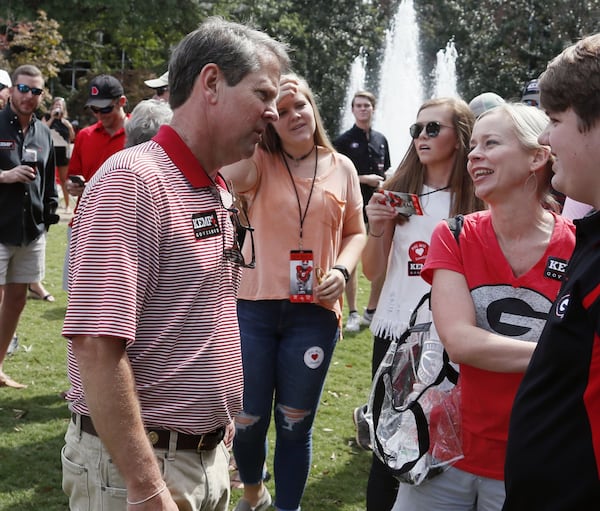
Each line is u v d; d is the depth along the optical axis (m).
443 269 2.56
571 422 1.70
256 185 3.58
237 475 4.35
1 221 5.44
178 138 2.18
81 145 5.98
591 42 1.74
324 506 4.18
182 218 2.11
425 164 3.62
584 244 1.79
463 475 2.53
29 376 6.02
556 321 1.73
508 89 30.91
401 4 32.69
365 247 3.74
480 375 2.45
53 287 9.21
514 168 2.49
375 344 3.70
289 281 3.54
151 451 1.99
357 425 4.10
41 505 4.01
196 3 28.75
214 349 2.17
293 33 31.69
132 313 1.97
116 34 28.72
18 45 22.64
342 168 3.76
